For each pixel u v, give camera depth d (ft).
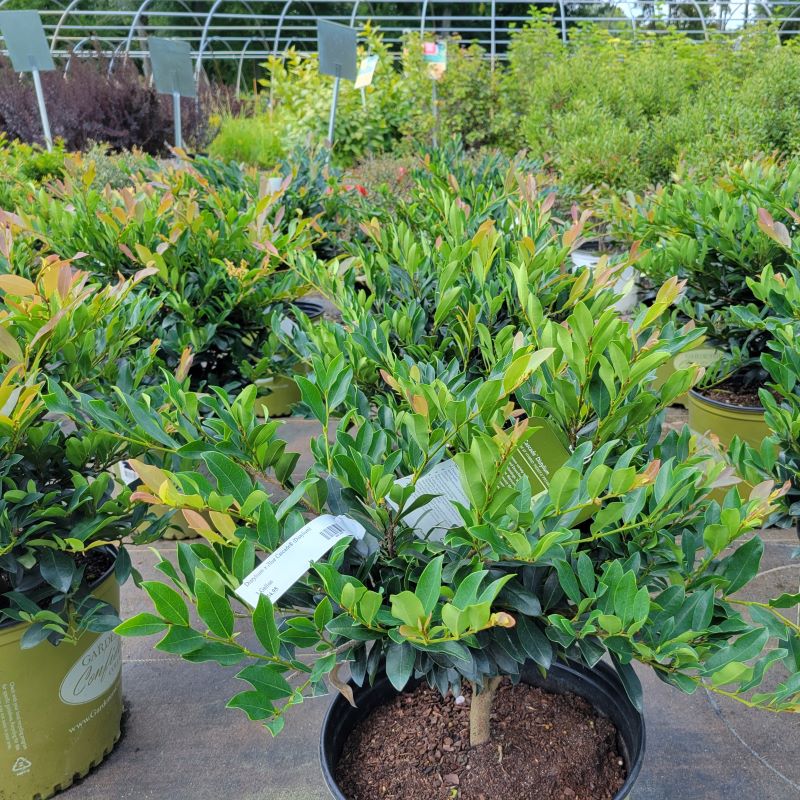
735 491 4.69
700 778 7.22
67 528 6.26
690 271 11.62
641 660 4.31
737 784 7.15
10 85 37.50
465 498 4.62
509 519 4.09
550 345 4.67
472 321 6.43
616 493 3.88
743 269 11.43
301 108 40.98
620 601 3.84
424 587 3.59
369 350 6.29
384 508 4.42
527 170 17.63
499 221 10.62
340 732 5.54
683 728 7.82
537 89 31.12
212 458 4.26
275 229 11.37
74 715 6.97
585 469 4.83
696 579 4.72
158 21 71.67
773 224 8.49
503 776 5.25
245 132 35.83
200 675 8.77
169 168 15.57
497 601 4.41
